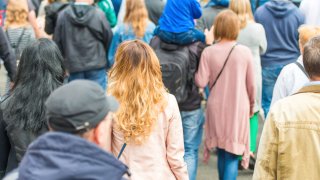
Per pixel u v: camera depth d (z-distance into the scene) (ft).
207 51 22.02
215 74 21.98
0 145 14.58
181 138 14.73
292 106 13.12
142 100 14.07
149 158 14.20
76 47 27.40
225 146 22.29
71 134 8.94
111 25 30.58
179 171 14.70
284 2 27.20
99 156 8.58
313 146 12.84
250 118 24.34
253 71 21.99
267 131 13.38
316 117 12.85
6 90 26.71
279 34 27.40
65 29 27.35
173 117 14.51
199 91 23.34
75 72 27.58
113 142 14.29
